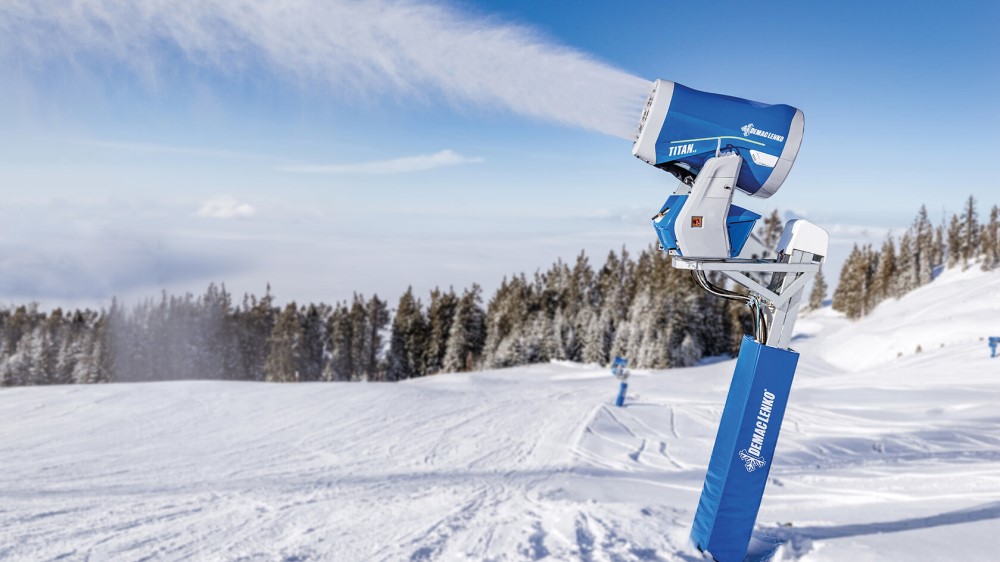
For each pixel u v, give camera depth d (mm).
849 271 84188
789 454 10422
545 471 9711
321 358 72562
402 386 20938
